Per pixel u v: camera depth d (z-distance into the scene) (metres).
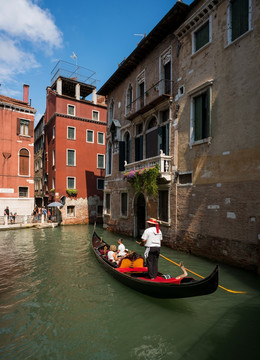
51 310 5.27
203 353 3.71
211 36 8.79
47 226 19.77
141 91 14.05
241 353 3.68
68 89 25.56
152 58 12.62
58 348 3.96
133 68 14.60
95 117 24.52
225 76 8.16
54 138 22.81
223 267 7.50
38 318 4.93
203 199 8.83
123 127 15.45
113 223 16.33
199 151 9.12
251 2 7.33
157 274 5.96
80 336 4.27
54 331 4.44
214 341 3.99
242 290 5.78
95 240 11.20
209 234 8.49
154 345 3.96
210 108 8.63
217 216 8.20
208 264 7.91
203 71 9.14
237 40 7.76
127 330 4.42
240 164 7.48
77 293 6.16
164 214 11.12
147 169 11.15
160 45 11.95
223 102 8.18
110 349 3.89
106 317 4.91
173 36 10.98
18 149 21.58
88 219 23.22
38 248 11.65
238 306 5.09
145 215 12.43
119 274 6.53
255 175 7.01
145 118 12.86
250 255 7.02
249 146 7.23
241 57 7.62
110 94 18.03
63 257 9.87
